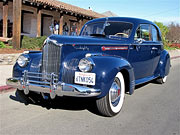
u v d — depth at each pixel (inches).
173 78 336.2
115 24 193.3
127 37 181.0
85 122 138.9
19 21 420.2
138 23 192.4
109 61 136.3
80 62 130.6
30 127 128.9
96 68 129.4
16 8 413.7
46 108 164.7
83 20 783.7
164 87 259.3
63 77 136.9
